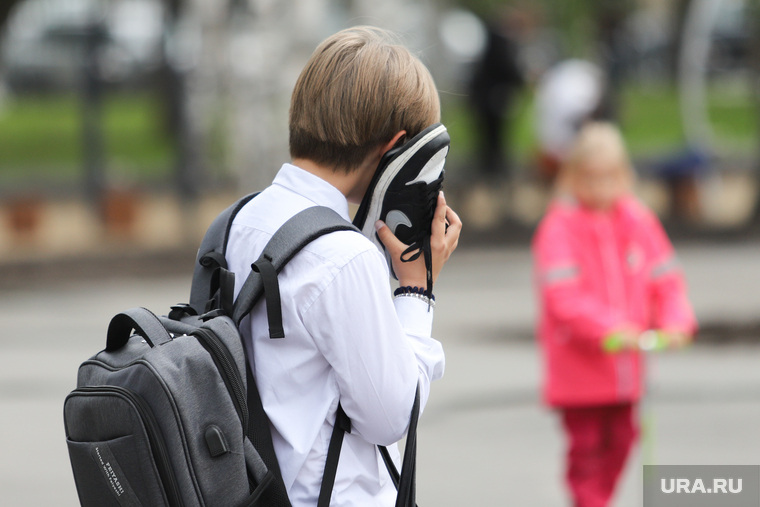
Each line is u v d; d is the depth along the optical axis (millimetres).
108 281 37656
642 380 14594
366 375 6574
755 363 24984
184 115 50281
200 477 6305
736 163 60062
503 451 18953
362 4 40969
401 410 6664
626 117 70812
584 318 13961
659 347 13672
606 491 14773
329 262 6590
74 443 6422
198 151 50656
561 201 14875
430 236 7109
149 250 43062
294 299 6605
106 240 45719
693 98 53344
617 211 14789
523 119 74812
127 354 6645
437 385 23406
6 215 47438
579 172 14742
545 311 14625
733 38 52312
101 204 47531
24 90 88312
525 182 53188
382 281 6656
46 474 18000
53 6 88125
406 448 6730
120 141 71938
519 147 65812
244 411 6508
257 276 6719
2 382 23938
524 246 44062
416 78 6980
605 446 14773
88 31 52000
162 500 6246
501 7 49844
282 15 39406
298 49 39594
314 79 6953
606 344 13602
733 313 30344
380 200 6992
